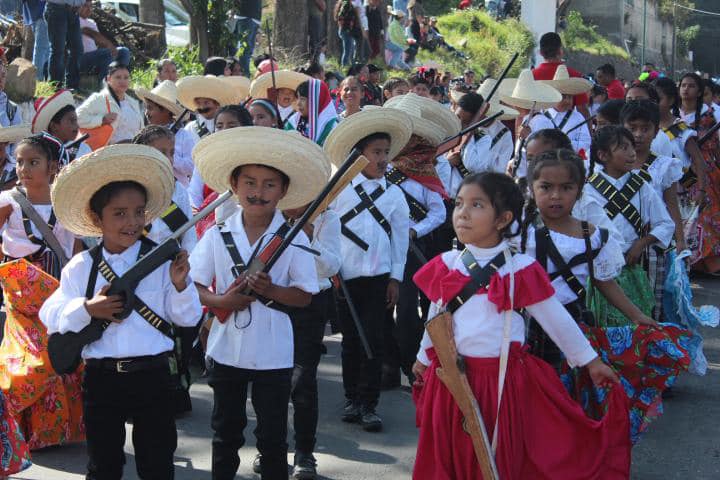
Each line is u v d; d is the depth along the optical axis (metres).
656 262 9.59
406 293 9.77
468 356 6.00
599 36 68.00
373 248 8.72
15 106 13.97
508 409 5.93
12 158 11.02
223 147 6.45
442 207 9.82
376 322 8.81
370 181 8.83
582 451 6.10
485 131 12.58
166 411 6.23
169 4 34.66
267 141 6.37
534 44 36.03
